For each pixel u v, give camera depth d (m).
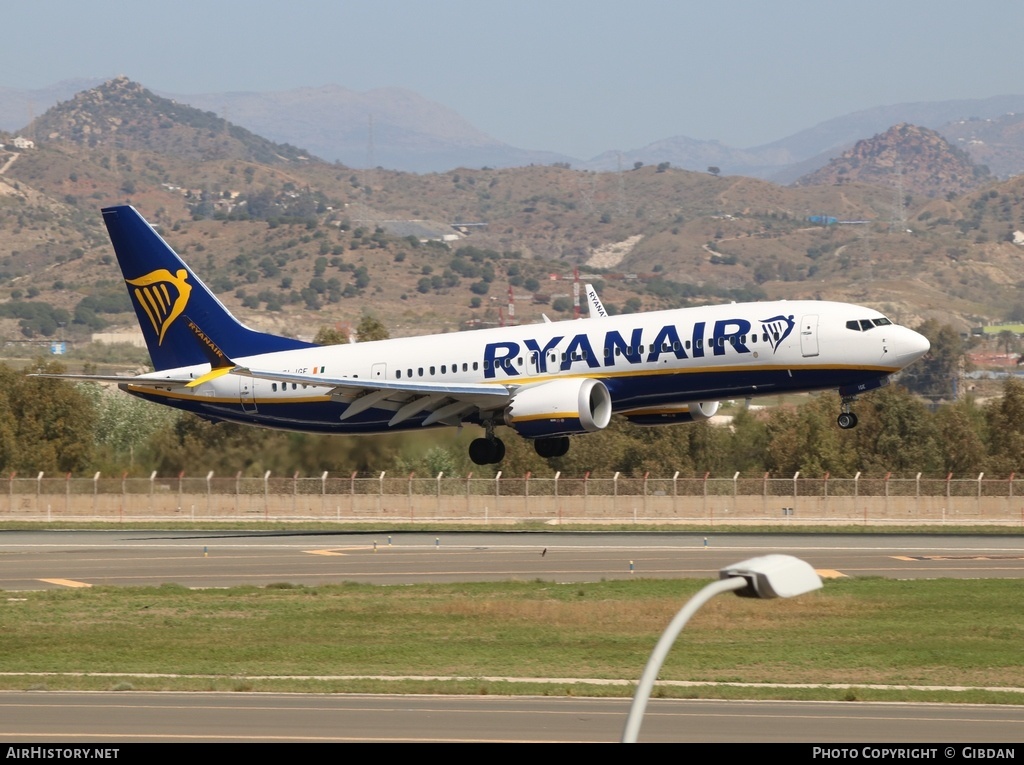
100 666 104.31
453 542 195.25
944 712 82.31
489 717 80.12
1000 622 122.25
